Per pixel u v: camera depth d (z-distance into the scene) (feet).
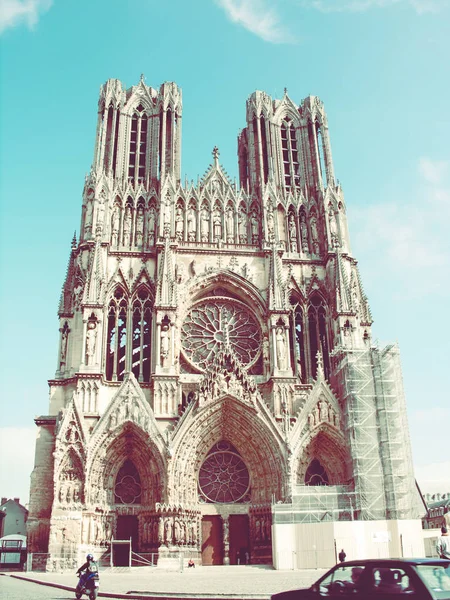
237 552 211.00
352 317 239.09
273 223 258.37
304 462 216.33
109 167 261.85
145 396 222.48
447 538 96.73
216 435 219.00
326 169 277.03
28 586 132.77
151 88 289.12
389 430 218.18
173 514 200.03
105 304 234.99
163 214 250.57
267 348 237.04
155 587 116.67
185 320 243.19
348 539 187.21
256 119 285.23
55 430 214.07
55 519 194.80
